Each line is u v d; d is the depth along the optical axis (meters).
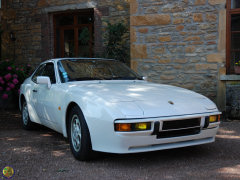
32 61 10.09
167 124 2.97
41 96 4.46
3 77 8.02
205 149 3.82
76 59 4.63
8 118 6.71
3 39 10.56
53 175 2.90
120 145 2.88
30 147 4.04
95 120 3.04
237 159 3.36
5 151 3.84
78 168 3.10
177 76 6.89
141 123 2.85
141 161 3.32
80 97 3.33
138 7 7.11
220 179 2.72
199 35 6.66
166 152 3.68
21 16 10.17
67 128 3.68
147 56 7.11
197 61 6.71
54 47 9.91
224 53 6.47
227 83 6.46
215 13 6.51
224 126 5.34
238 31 6.49
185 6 6.73
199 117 3.15
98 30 8.90
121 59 8.12
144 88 3.73
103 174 2.90
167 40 6.92
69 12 9.52
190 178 2.75
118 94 3.28
